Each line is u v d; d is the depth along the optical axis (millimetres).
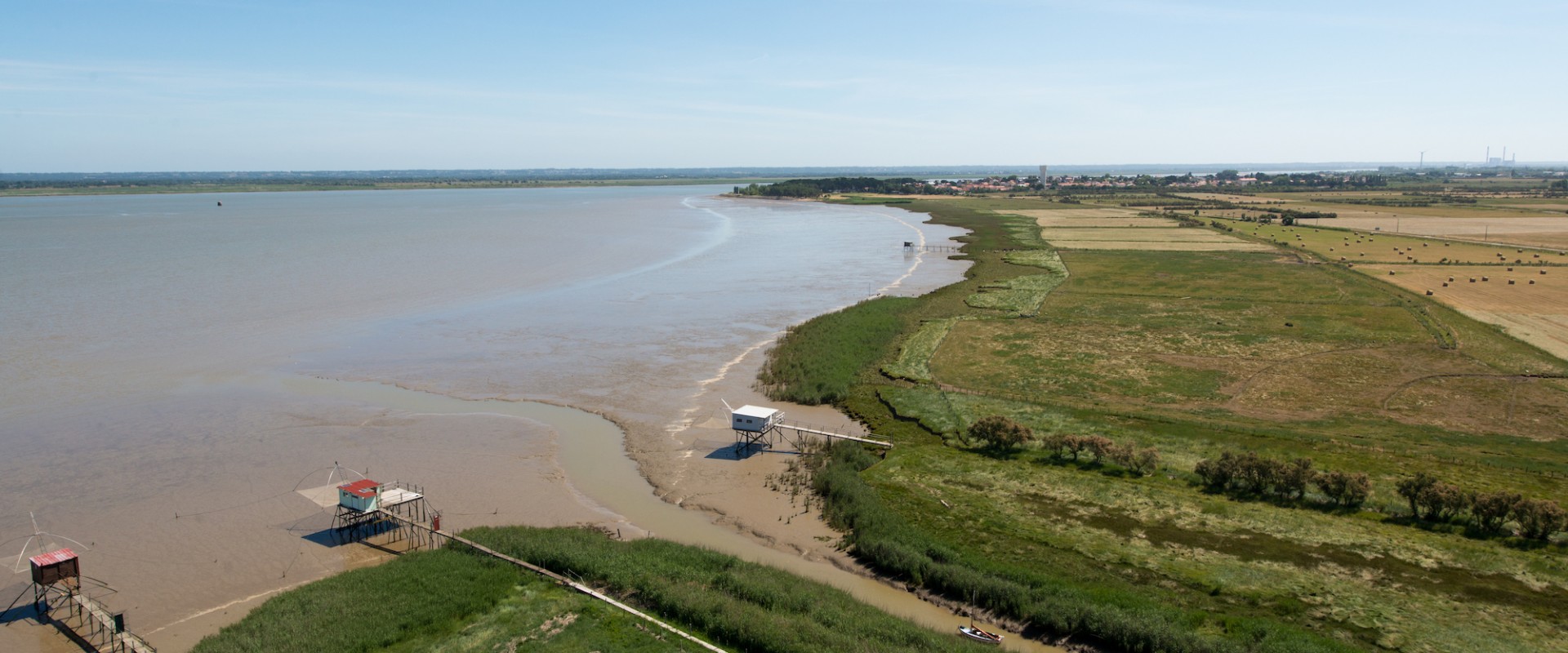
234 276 108375
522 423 52812
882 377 63812
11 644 30094
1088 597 31422
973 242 151750
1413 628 29391
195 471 44812
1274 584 32500
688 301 93500
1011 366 66438
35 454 46812
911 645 28875
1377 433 49906
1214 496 41000
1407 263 119125
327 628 30375
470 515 40594
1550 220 184125
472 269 115938
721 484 44062
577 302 92062
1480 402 55625
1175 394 58594
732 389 60375
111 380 60438
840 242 156000
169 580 34406
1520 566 33469
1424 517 38219
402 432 51031
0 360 65250
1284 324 79875
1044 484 42812
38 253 131875
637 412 55062
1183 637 28328
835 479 42938
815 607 31391
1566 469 43375
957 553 35344
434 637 30469
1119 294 97375
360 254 133500
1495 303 88875
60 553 33062
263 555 36469
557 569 35094
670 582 33500
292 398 57281
